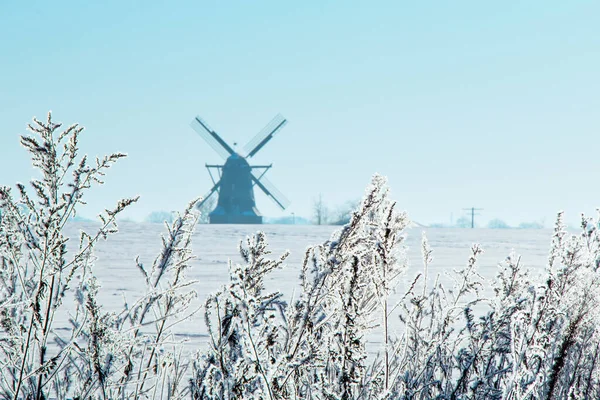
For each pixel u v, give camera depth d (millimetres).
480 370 14398
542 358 11891
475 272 15805
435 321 14906
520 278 15016
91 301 11797
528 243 122750
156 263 12875
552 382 12266
